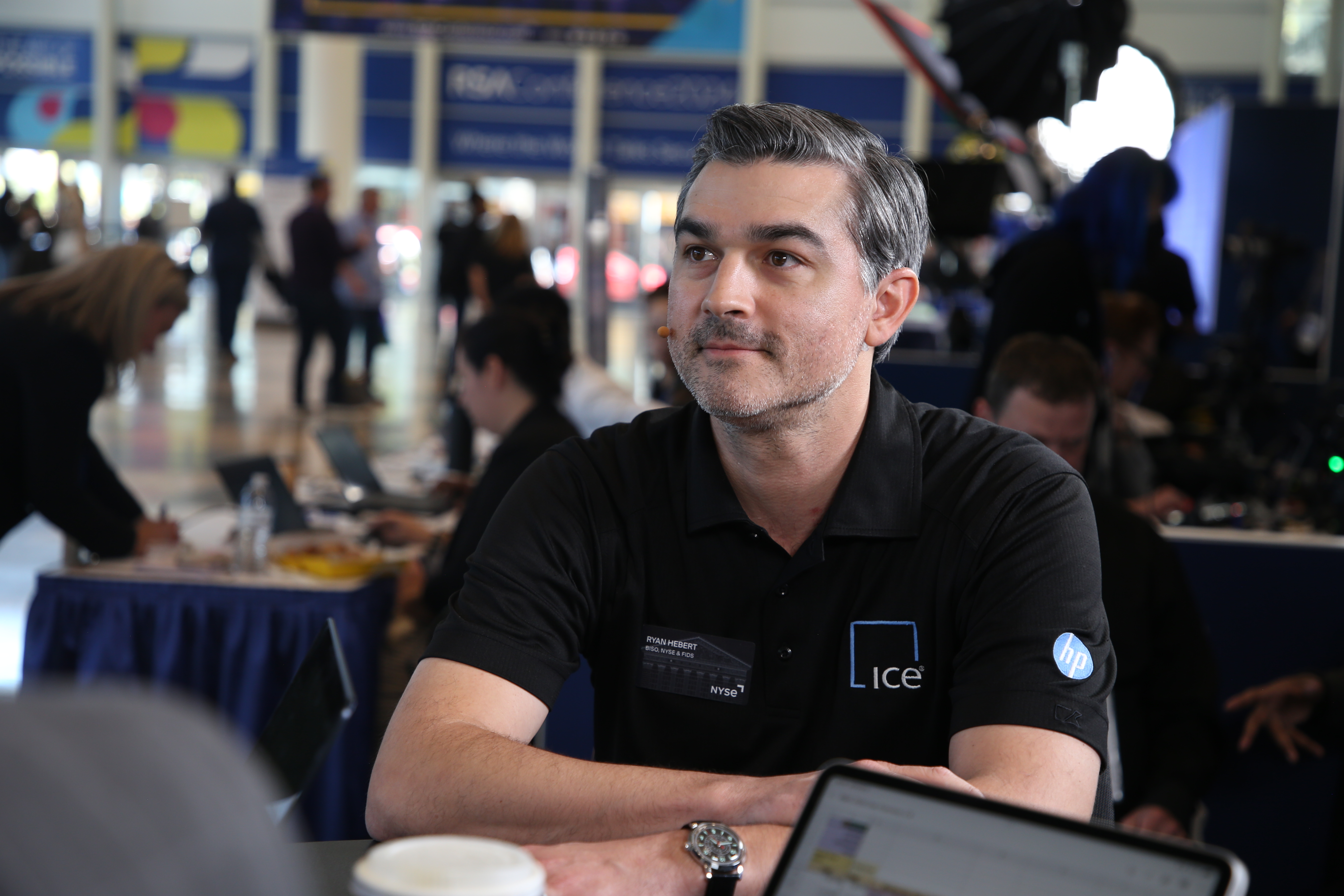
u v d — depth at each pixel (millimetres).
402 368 12156
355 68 15078
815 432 1010
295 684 945
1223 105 6469
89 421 2500
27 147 15656
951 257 6969
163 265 2520
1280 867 2033
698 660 1053
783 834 860
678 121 15250
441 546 2824
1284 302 6008
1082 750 937
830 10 14703
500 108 15453
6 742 256
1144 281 4336
